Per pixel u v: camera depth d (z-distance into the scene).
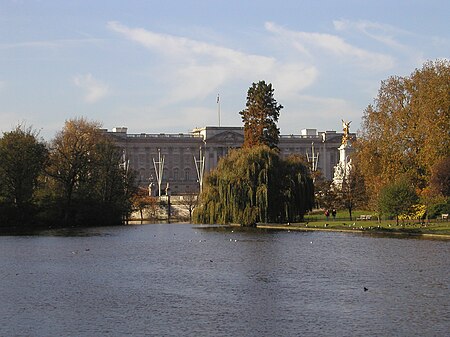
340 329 38.12
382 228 99.56
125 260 70.62
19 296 48.94
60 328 39.19
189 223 153.50
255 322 40.12
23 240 98.44
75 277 58.16
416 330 37.66
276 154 119.25
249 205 115.31
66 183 134.38
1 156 125.31
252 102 147.12
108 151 142.62
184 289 51.38
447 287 50.16
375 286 51.19
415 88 114.38
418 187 110.69
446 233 89.62
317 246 80.94
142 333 37.88
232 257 71.69
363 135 117.44
